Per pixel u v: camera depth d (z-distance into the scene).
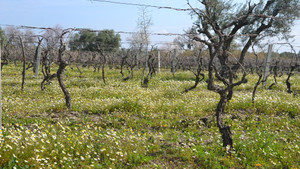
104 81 18.36
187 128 9.04
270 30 21.50
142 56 31.62
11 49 29.33
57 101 11.81
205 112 11.02
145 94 14.16
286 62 31.22
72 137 6.84
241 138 7.92
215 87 7.13
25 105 11.12
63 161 5.61
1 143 5.56
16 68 28.33
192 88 15.81
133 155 6.32
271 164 6.52
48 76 15.16
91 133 7.48
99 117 10.01
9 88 15.29
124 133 7.85
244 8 20.89
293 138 8.45
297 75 27.80
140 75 23.95
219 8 18.84
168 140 7.84
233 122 9.70
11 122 8.54
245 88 17.38
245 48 21.72
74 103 11.45
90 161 5.92
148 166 6.08
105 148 6.40
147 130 8.84
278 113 11.29
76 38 45.41
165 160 6.46
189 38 8.09
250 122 9.82
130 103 11.07
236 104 11.72
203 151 6.85
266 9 20.44
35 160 5.37
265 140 7.84
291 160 6.68
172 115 10.45
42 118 9.33
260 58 35.25
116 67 34.34
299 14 20.53
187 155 6.58
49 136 6.75
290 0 20.44
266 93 15.29
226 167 6.16
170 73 26.38
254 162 6.48
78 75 23.55
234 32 18.95
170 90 15.48
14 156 5.13
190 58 31.53
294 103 11.91
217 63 25.91
